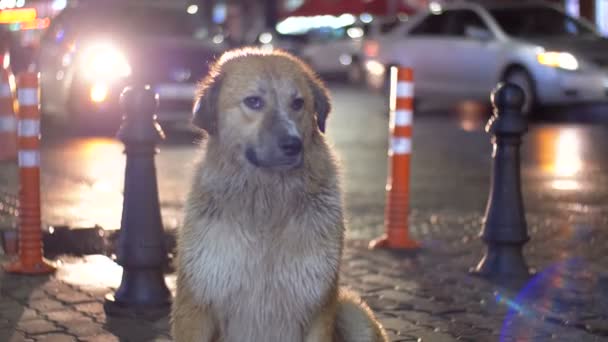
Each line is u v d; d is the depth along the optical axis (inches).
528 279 226.8
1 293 212.7
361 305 179.9
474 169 359.6
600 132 455.8
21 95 222.8
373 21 957.2
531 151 392.5
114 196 298.0
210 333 172.2
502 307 210.4
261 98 170.9
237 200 169.6
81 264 231.3
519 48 502.0
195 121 174.6
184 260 172.1
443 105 625.0
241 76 172.1
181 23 468.1
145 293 206.7
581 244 254.7
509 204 227.8
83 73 424.5
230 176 170.2
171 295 209.6
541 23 529.3
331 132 472.4
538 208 293.9
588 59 485.1
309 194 170.9
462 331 198.1
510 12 535.8
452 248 250.8
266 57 175.5
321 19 1048.8
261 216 169.3
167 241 241.0
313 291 170.6
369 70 610.9
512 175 227.8
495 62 515.2
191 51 430.9
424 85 565.6
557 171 350.6
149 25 458.9
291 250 169.6
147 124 207.2
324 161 173.9
